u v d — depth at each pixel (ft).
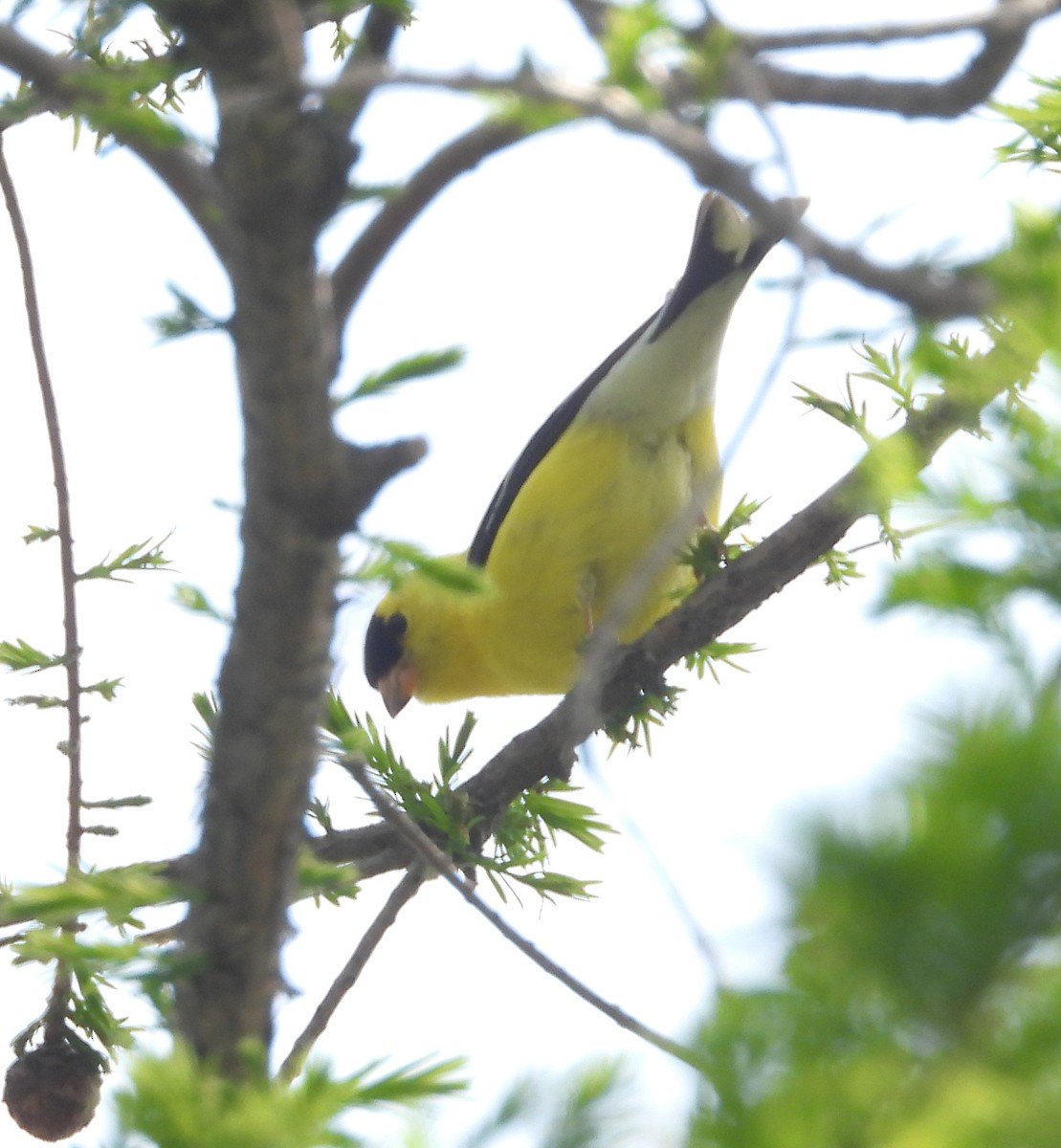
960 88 9.96
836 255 7.11
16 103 10.73
